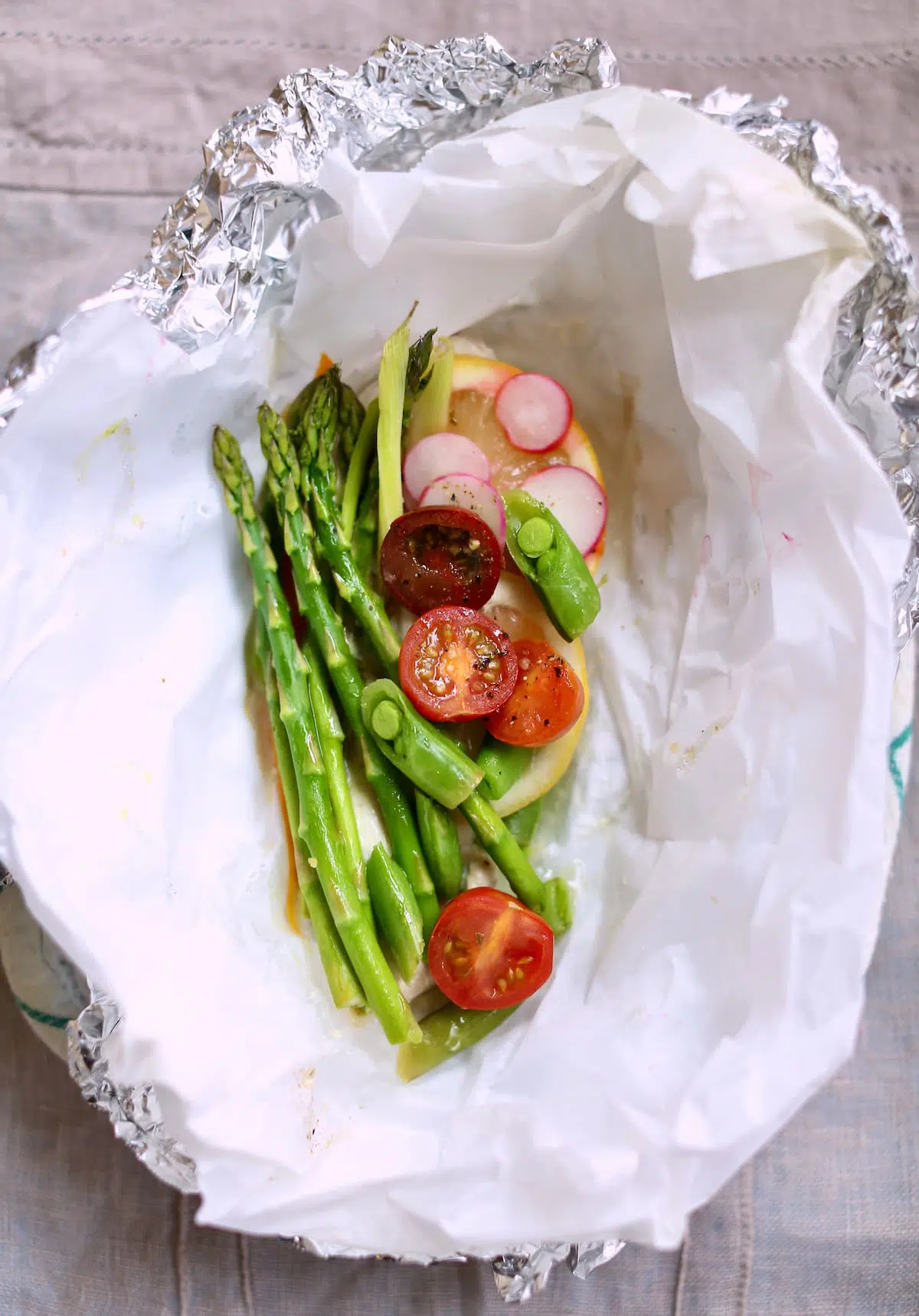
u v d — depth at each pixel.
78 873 0.28
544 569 0.31
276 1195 0.28
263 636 0.32
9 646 0.28
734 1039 0.28
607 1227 0.27
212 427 0.31
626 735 0.33
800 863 0.28
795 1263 0.34
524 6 0.35
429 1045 0.31
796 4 0.35
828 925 0.28
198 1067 0.28
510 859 0.31
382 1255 0.29
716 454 0.32
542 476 0.33
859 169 0.35
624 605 0.34
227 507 0.32
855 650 0.28
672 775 0.32
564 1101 0.29
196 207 0.29
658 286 0.32
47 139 0.35
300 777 0.30
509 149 0.29
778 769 0.29
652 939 0.31
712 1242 0.34
